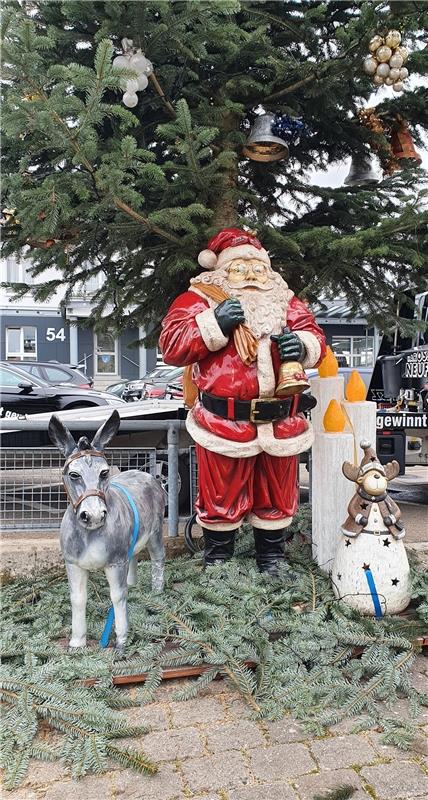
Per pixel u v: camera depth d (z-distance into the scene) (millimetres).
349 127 4781
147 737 2600
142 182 3852
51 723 2588
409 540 5070
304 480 8438
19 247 4402
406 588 3385
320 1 4301
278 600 3395
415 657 3176
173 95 4160
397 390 7191
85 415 6129
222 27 3465
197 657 2984
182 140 3559
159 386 14641
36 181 3998
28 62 2865
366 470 3395
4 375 10328
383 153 4973
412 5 3580
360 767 2404
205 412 3559
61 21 3914
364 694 2787
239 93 4270
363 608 3340
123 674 2938
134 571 3719
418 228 4211
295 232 4547
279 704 2750
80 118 3057
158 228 3943
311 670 2951
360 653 3172
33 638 3174
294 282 4949
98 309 5035
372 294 4969
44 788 2307
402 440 6125
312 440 3658
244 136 4234
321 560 3941
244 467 3568
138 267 4797
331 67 3992
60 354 23266
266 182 5125
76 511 2822
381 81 3871
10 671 2828
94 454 2865
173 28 3342
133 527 3148
